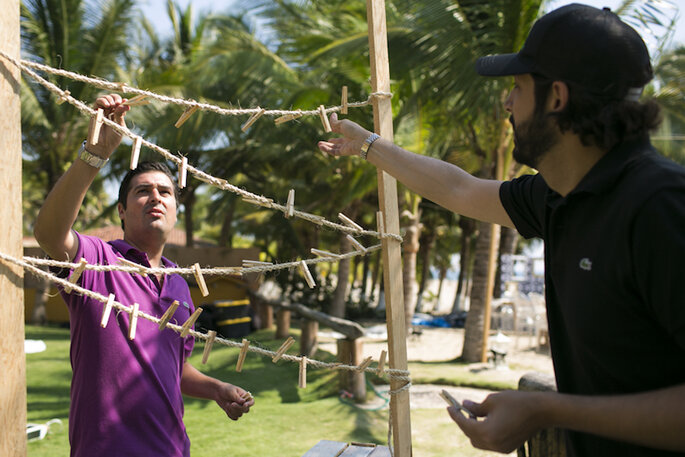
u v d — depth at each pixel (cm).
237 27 1369
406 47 907
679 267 85
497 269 2108
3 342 120
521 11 793
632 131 99
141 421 162
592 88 99
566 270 110
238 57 1224
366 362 163
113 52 1380
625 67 98
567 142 107
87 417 160
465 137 1180
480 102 856
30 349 624
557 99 104
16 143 123
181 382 204
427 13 857
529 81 109
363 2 1073
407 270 1388
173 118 1284
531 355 1101
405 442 167
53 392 659
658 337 95
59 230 153
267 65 1231
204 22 1808
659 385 96
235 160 1639
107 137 145
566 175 111
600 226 100
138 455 157
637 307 95
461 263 2489
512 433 98
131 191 192
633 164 99
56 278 131
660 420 85
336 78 1171
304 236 2473
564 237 110
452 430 565
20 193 125
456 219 2308
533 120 108
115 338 166
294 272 1816
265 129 1353
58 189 147
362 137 166
